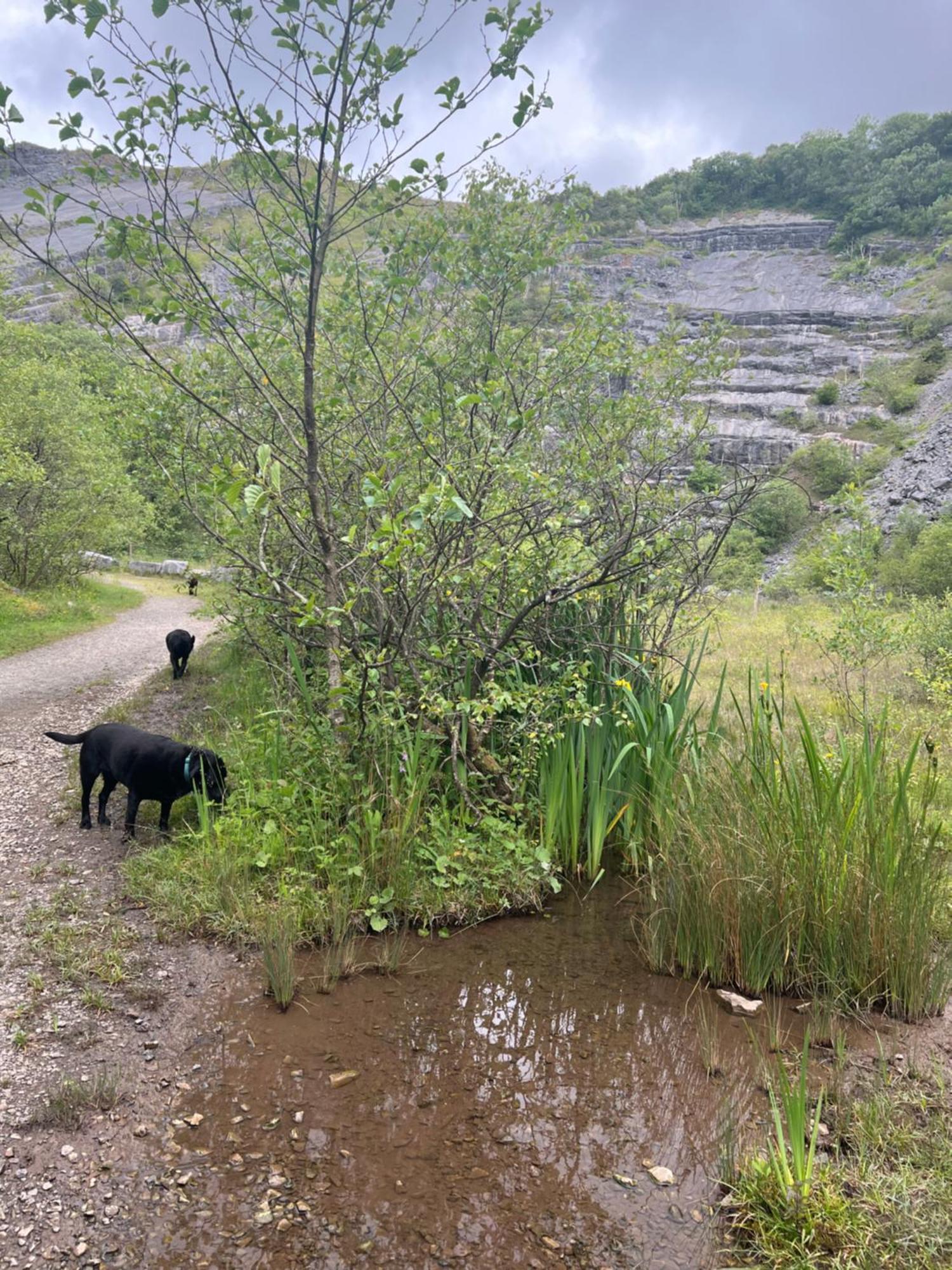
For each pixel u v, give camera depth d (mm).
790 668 10898
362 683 5094
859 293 92375
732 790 4488
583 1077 3383
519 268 6207
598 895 5324
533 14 4352
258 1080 3262
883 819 4043
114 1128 2930
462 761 5645
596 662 6043
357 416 5891
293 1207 2611
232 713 8234
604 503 6062
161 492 7102
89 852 5301
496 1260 2438
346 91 4555
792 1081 3330
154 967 4027
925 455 47312
